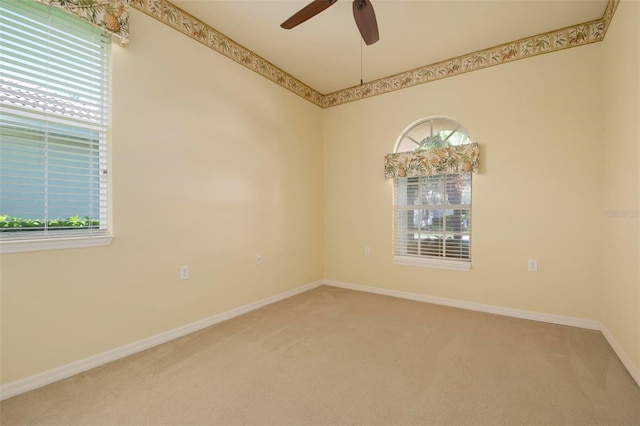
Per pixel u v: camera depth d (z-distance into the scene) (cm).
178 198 254
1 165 171
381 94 382
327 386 181
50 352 184
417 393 174
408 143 374
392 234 377
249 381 186
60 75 190
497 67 308
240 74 307
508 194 304
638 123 184
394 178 373
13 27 173
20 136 177
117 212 215
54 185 190
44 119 183
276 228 354
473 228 322
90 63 203
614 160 232
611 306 238
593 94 268
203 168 273
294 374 194
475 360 212
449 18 261
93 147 208
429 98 347
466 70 325
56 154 191
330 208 429
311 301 352
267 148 341
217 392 174
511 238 303
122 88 217
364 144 398
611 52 238
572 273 277
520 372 196
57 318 188
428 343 240
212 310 280
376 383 184
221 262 289
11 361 171
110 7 203
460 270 330
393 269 376
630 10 196
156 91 237
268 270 343
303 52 319
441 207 347
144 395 171
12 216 175
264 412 157
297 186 386
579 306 274
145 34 230
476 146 312
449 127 345
